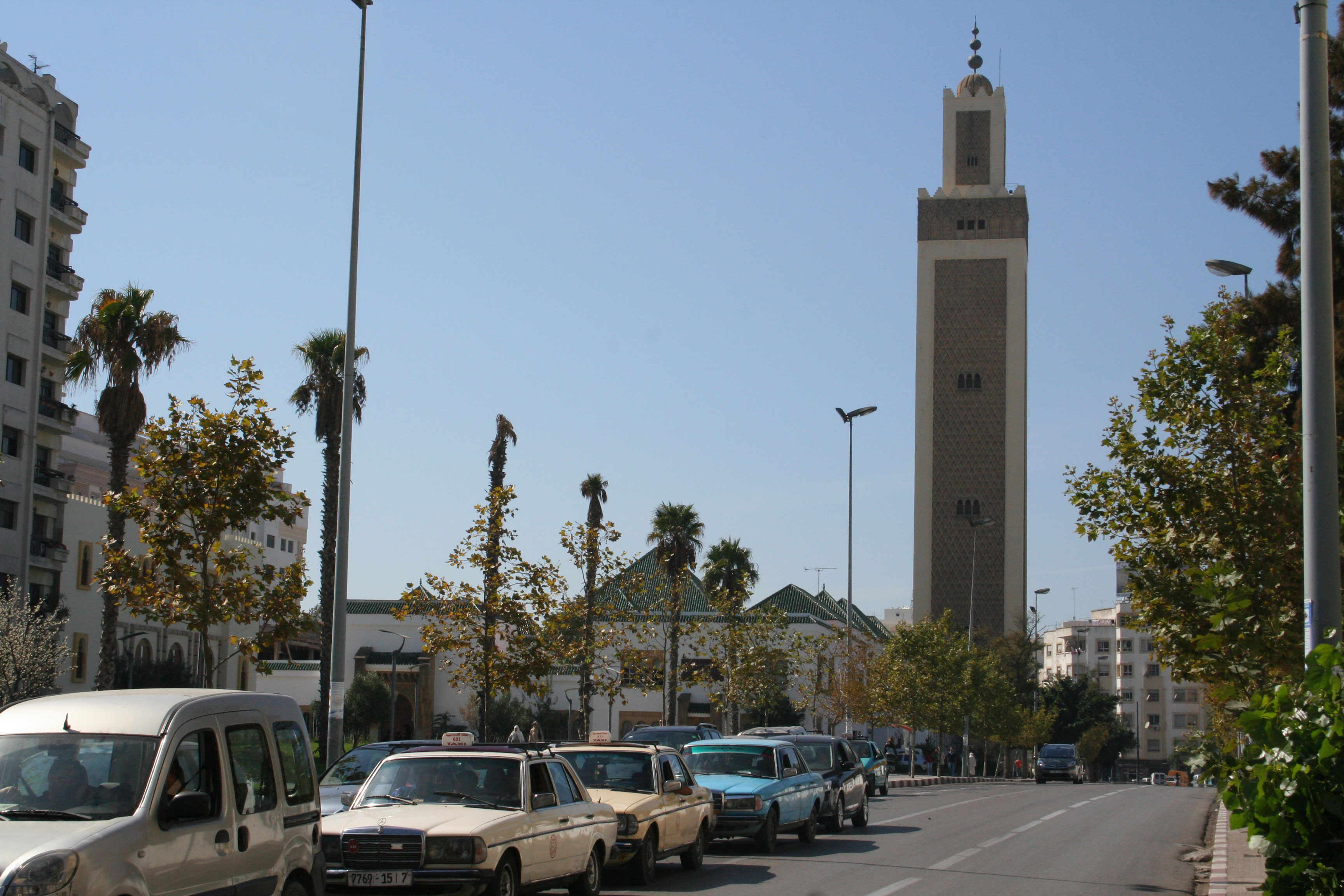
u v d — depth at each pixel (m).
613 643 46.09
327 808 14.38
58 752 8.41
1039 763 65.62
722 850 20.08
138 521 24.61
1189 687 137.88
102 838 7.64
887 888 15.27
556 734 63.03
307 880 10.07
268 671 25.58
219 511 23.88
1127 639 141.38
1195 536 16.77
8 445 47.22
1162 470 17.75
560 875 13.09
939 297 97.69
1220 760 7.33
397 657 63.81
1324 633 9.30
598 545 43.81
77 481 62.62
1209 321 19.20
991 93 102.81
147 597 24.45
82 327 34.91
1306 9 10.06
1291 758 6.37
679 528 55.66
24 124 48.75
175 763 8.52
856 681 66.75
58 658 39.97
